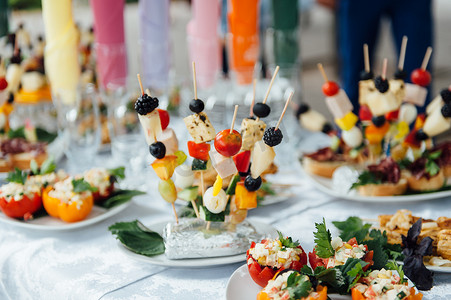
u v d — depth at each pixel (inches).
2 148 70.9
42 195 58.7
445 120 60.8
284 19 81.8
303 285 38.4
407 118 64.9
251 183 47.3
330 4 225.5
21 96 83.9
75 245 53.9
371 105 61.2
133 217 59.6
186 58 188.9
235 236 49.4
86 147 72.2
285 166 73.6
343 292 41.0
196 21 83.0
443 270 44.7
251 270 42.6
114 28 73.9
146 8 83.6
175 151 49.6
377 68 214.5
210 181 58.2
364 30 106.7
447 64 222.5
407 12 104.4
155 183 68.9
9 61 73.9
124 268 49.3
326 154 69.6
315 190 66.1
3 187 58.1
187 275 48.0
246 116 80.5
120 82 75.8
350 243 44.0
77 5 168.4
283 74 82.4
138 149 75.0
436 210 59.0
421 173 61.6
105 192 60.8
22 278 49.4
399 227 50.8
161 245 50.9
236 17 78.5
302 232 54.9
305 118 70.9
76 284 46.8
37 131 79.4
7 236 56.7
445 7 321.7
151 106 46.3
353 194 63.4
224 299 41.6
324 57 246.5
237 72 81.4
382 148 65.2
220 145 45.1
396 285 39.4
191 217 52.1
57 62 73.2
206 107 84.4
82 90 70.5
